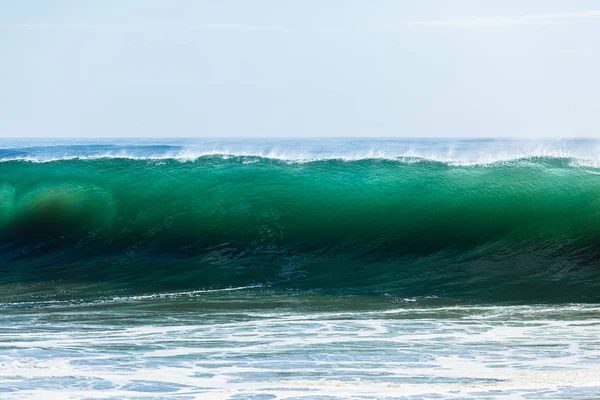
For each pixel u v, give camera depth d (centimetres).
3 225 8075
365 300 5419
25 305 5275
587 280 6009
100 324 4528
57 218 8006
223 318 4719
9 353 3753
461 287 5872
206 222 7650
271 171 8081
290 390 3061
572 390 3020
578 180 7500
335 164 8100
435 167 7981
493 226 7219
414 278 6203
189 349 3828
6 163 8619
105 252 7450
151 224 7762
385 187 7775
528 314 4847
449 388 3066
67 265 7044
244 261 6894
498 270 6388
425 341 4000
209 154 8419
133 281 6250
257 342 3991
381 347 3853
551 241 6956
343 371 3366
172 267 6744
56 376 3306
